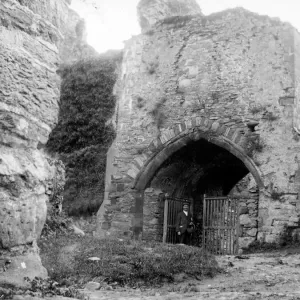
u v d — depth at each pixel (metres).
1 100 5.20
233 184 21.19
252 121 17.00
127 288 7.91
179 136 18.05
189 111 18.08
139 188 18.47
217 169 19.77
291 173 16.12
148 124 18.69
